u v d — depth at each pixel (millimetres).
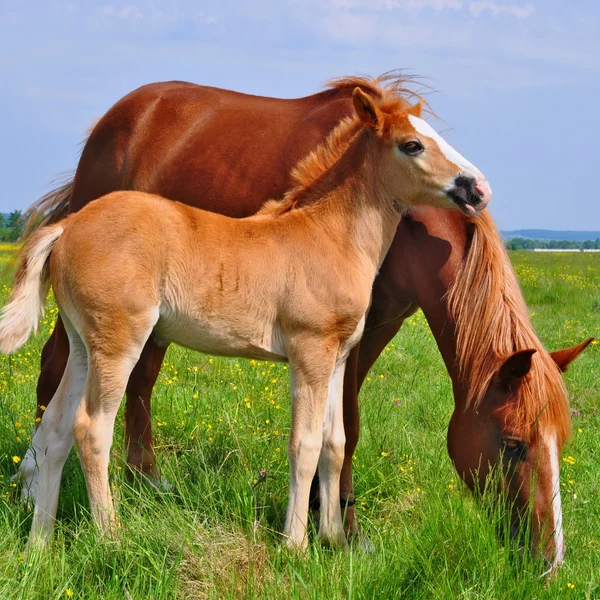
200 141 4832
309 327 3785
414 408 6051
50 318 8227
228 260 3732
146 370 4742
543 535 3475
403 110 3984
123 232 3529
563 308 12453
